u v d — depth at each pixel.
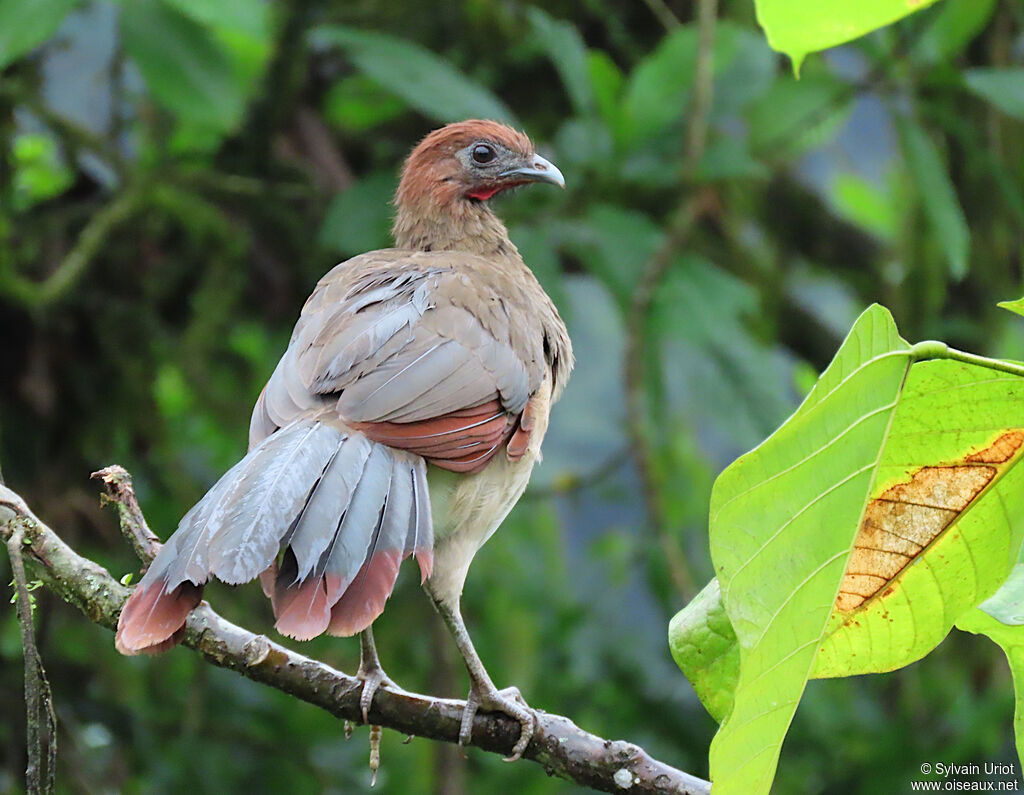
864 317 4.03
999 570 4.72
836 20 3.72
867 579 4.78
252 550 5.62
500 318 7.64
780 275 15.32
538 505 14.20
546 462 15.40
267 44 11.58
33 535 6.18
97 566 6.25
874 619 4.85
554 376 8.50
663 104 11.42
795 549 4.14
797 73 3.84
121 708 11.90
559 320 8.80
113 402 12.27
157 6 10.04
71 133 12.08
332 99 13.41
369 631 6.77
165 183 12.23
